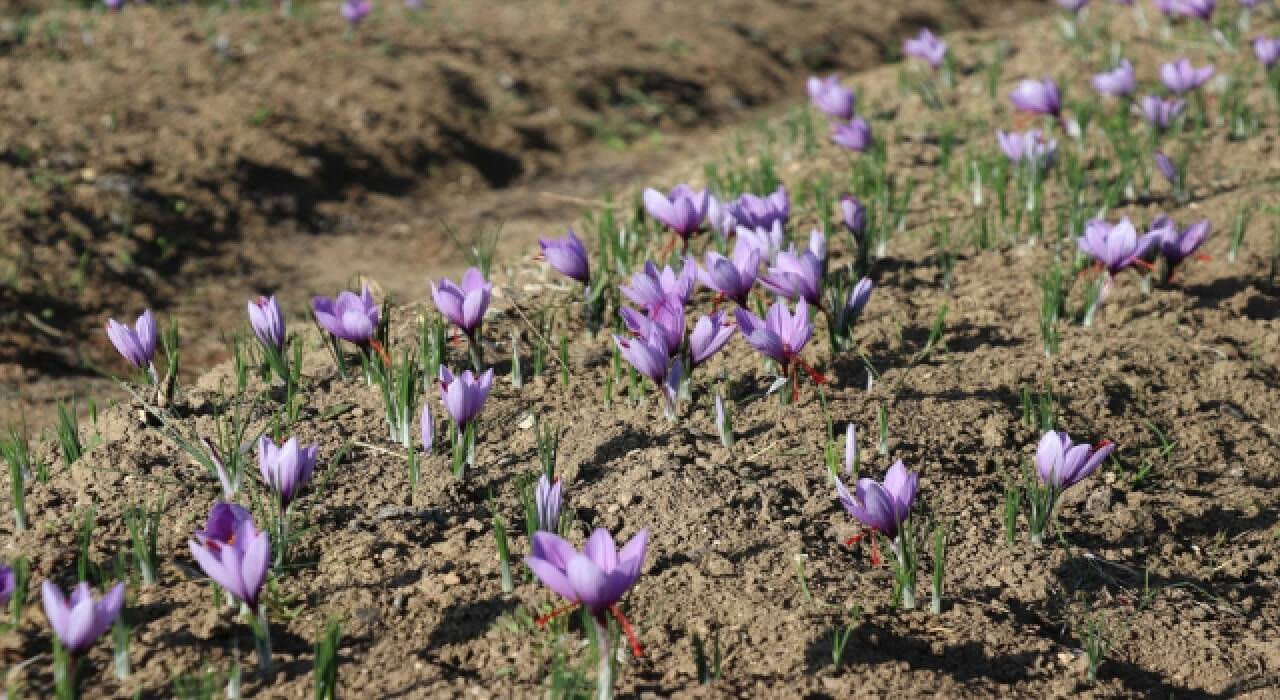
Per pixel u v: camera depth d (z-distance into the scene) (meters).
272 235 3.34
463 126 3.89
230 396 2.61
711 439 2.54
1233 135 3.22
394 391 2.60
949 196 3.09
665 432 2.55
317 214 3.41
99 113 3.54
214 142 3.50
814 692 2.29
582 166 3.80
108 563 2.39
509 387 2.63
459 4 5.11
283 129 3.62
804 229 2.98
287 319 3.07
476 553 2.41
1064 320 2.75
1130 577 2.42
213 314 3.12
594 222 3.08
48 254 3.15
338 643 2.33
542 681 2.30
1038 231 2.93
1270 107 3.31
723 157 3.41
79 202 3.27
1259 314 2.77
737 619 2.35
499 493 2.48
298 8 4.82
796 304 2.70
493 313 2.76
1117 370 2.66
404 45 4.40
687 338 2.56
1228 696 2.32
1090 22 4.16
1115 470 2.53
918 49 3.47
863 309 2.76
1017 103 3.13
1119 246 2.67
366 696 2.29
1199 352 2.70
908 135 3.34
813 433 2.55
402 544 2.42
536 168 3.77
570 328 2.75
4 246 3.14
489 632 2.34
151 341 2.57
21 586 2.34
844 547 2.43
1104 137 3.26
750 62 4.73
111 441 2.54
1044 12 5.81
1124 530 2.47
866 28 5.26
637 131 4.07
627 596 2.37
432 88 4.04
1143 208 3.00
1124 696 2.31
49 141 3.41
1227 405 2.63
